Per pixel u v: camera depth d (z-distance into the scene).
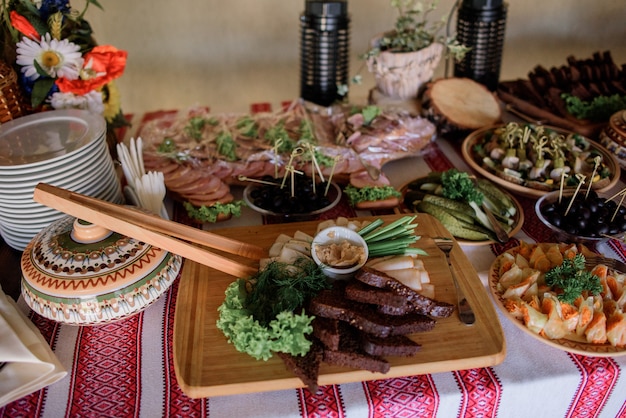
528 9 3.15
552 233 1.31
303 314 0.90
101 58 1.41
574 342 0.97
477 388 0.92
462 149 1.59
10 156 1.13
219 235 1.14
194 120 1.68
